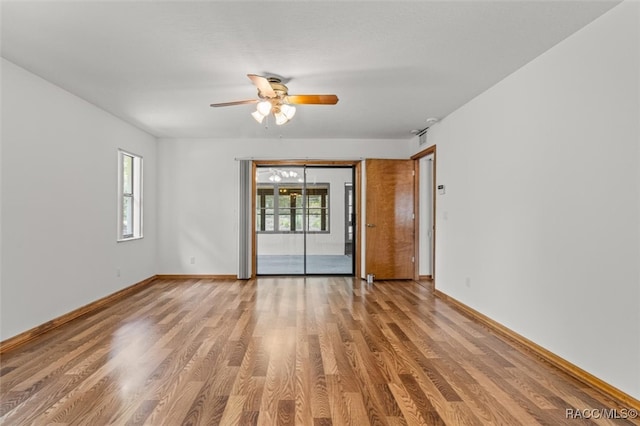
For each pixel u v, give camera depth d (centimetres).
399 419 195
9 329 295
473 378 244
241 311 402
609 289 223
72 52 279
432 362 269
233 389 226
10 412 199
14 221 302
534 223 292
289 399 215
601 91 228
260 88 292
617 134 217
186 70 312
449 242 454
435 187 500
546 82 278
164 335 323
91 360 268
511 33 250
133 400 212
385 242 596
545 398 218
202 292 498
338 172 640
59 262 356
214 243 605
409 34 250
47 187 340
